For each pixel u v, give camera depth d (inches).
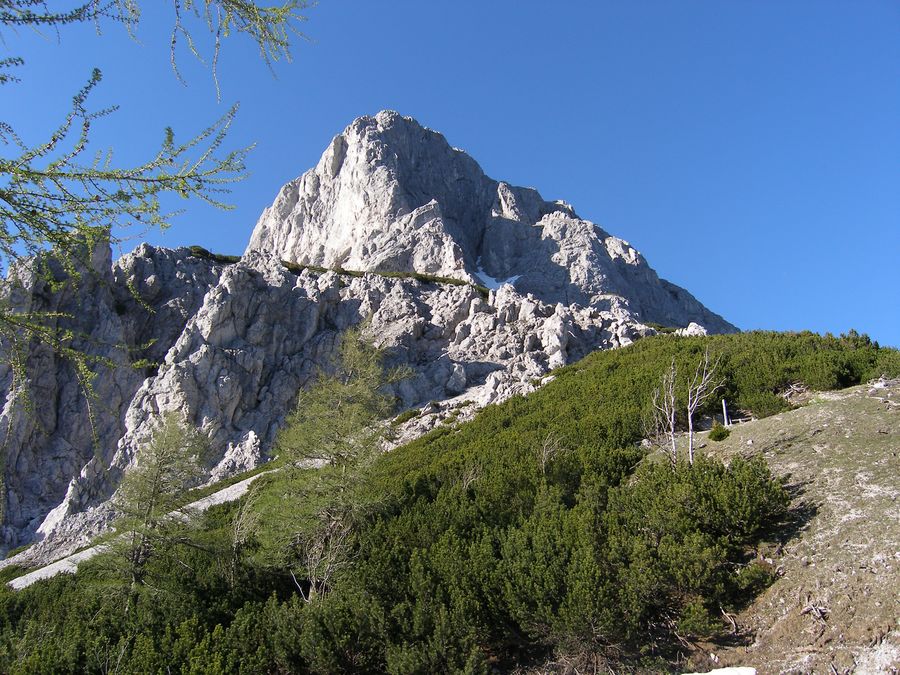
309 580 715.4
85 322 1875.0
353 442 800.9
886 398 829.2
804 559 541.3
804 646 462.6
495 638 566.6
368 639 545.6
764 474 644.1
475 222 3882.9
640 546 569.6
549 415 1274.6
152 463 773.9
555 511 718.5
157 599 684.7
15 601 818.2
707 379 960.9
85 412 1731.1
